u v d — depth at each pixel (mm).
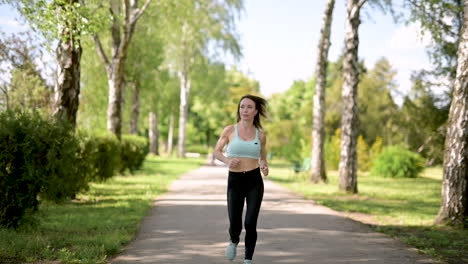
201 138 81500
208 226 7484
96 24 10617
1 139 6504
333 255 5523
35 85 16156
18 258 5047
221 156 4730
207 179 18844
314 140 19312
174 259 5168
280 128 50844
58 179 7316
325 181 19109
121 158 19047
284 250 5758
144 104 38656
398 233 7453
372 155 30609
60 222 7582
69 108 10555
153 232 6910
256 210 4707
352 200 12789
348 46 14805
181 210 9453
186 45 35188
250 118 4789
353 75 14789
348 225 7910
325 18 18891
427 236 7250
